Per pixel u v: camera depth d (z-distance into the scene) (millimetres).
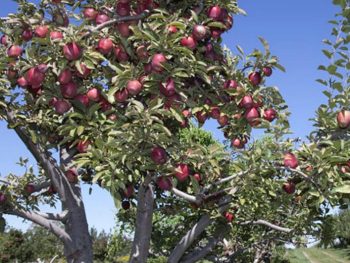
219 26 2977
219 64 3258
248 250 5504
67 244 3482
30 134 3346
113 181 2613
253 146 3061
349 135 3100
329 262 15609
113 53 3117
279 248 7184
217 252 5129
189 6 3211
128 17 3000
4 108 3273
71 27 2773
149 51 2789
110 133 2621
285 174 3145
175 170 2811
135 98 3111
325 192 2887
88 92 2883
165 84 2709
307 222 4129
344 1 2689
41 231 23750
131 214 5297
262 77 3086
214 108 3135
